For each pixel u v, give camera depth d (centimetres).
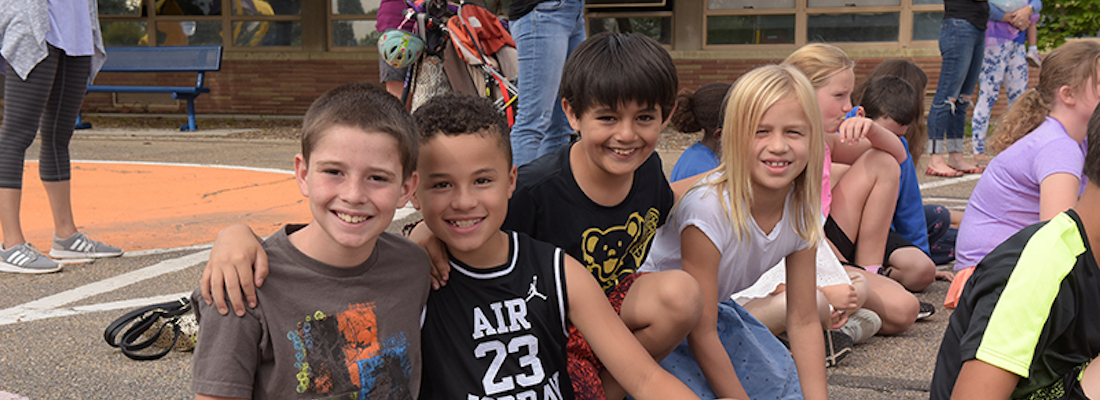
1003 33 748
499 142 183
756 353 245
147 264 409
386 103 165
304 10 1339
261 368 166
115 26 1386
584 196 221
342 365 167
